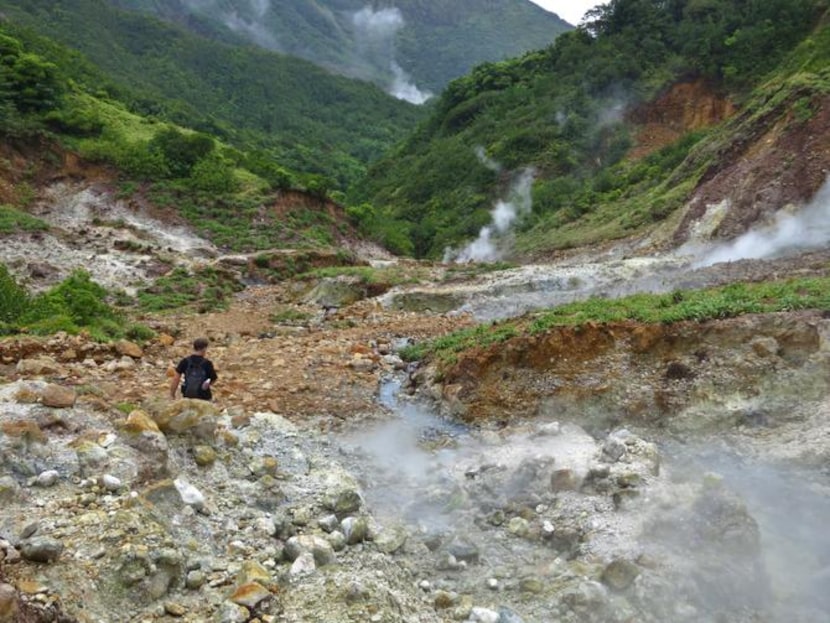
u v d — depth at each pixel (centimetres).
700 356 921
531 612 494
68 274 2300
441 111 7381
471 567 566
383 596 466
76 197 3391
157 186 3562
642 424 870
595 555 559
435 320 1702
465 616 482
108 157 3603
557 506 643
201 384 790
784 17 4347
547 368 987
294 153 8106
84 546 448
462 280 2230
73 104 4078
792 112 2467
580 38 6166
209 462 641
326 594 462
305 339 1438
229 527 551
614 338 988
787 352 888
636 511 605
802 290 1077
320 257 2880
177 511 538
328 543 541
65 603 396
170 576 455
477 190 5219
